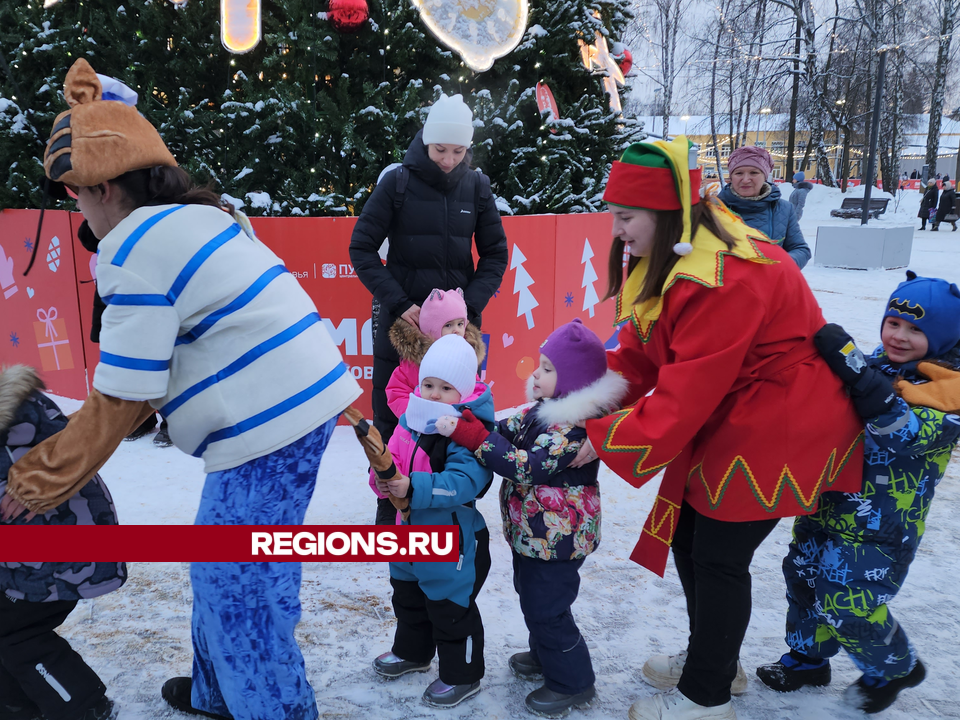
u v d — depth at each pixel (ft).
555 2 16.92
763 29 85.51
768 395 5.72
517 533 6.53
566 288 16.93
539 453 6.23
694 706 6.20
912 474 6.12
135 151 4.85
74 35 15.52
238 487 5.24
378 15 15.26
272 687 5.60
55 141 4.78
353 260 10.23
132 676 7.06
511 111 16.02
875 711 6.61
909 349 6.37
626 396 6.63
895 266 42.27
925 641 7.72
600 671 7.28
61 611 5.80
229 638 5.47
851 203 80.12
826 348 5.76
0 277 16.89
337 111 14.90
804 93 95.45
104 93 4.99
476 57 13.80
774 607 8.55
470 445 6.42
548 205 16.44
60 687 5.69
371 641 7.77
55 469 4.73
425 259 10.30
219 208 5.41
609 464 5.83
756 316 5.48
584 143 17.99
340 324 14.35
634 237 5.90
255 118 14.51
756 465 5.72
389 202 10.16
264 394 5.14
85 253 15.14
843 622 6.32
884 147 103.55
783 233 13.92
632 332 6.96
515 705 6.77
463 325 9.27
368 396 14.71
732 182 13.89
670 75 81.76
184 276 4.83
